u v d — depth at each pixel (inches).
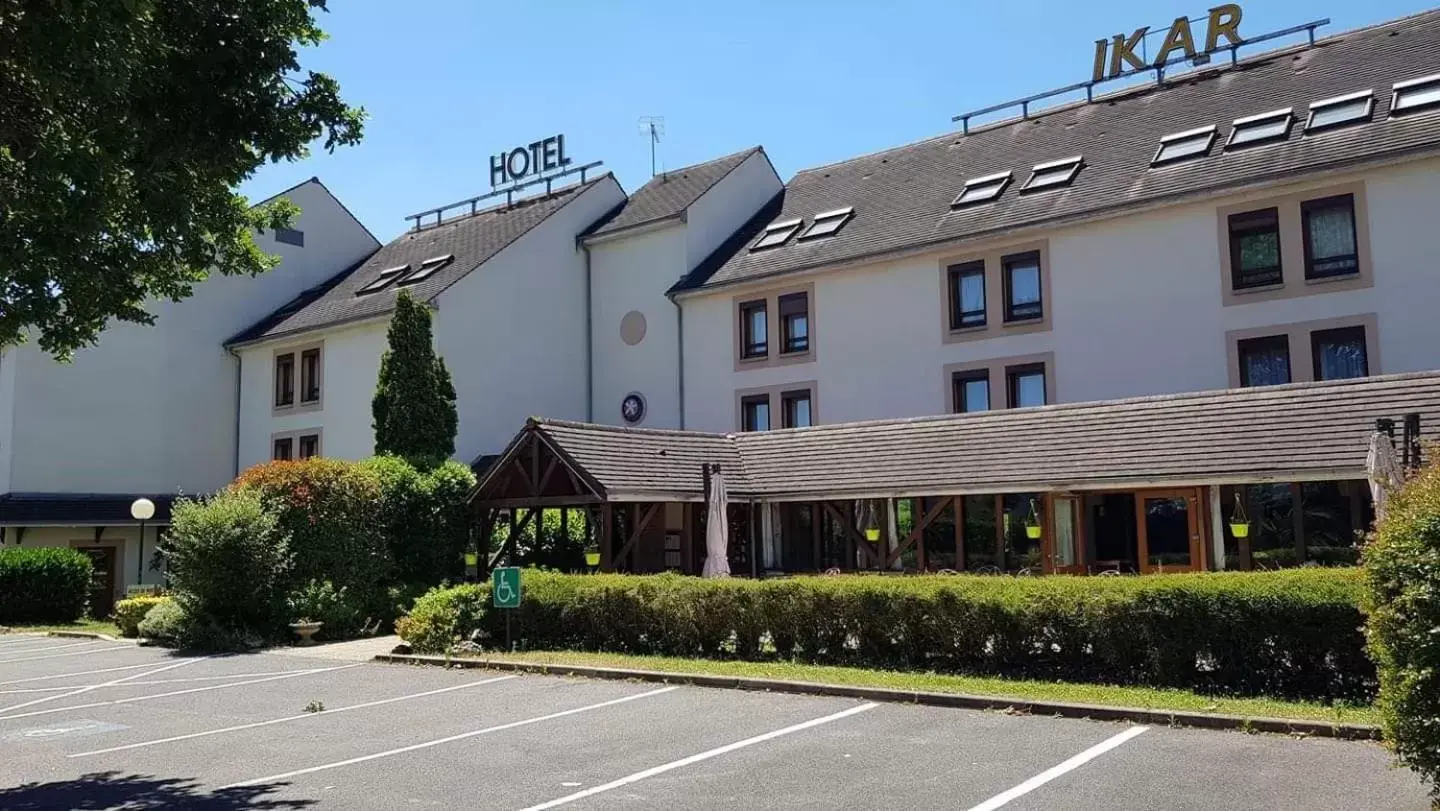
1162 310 876.0
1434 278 764.0
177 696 532.4
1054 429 764.0
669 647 588.7
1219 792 292.2
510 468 803.4
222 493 807.1
